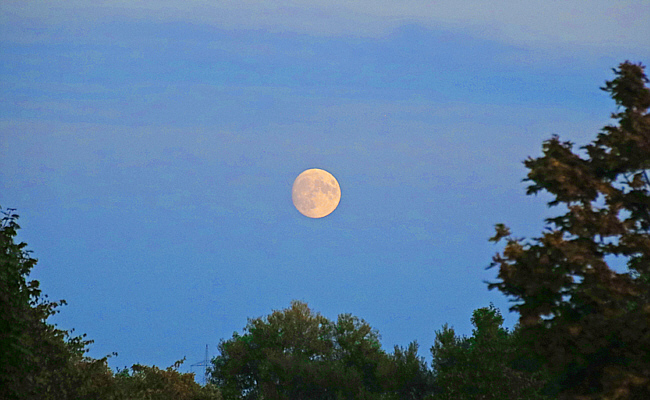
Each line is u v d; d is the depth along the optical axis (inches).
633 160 1920.5
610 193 1908.2
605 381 1712.6
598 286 1781.5
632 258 1946.4
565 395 1811.0
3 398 2084.2
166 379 4114.2
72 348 2755.9
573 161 1991.9
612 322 1764.3
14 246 2223.2
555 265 1841.8
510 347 4468.5
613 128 1968.5
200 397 4343.0
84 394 2701.8
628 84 1999.3
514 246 1882.4
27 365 2175.2
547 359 1812.3
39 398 2357.3
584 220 1867.6
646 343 1734.7
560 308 1839.3
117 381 3243.1
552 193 1939.0
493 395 4512.8
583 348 1748.3
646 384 1685.5
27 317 2247.8
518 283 1839.3
